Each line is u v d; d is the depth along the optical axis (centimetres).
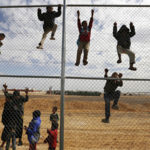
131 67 514
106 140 743
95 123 1160
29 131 510
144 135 849
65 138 757
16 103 545
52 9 518
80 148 619
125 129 985
